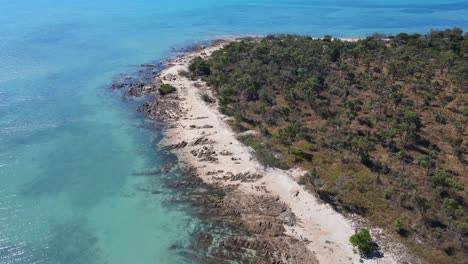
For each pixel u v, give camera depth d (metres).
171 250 63.06
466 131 93.88
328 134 93.50
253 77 128.88
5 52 183.00
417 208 67.44
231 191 77.06
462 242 60.41
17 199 74.75
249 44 169.62
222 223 68.88
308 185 76.12
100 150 93.25
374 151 86.19
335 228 65.75
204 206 73.38
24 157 89.44
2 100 123.12
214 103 118.81
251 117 105.38
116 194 76.88
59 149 93.44
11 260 60.56
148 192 77.56
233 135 97.12
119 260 61.12
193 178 81.75
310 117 103.94
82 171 84.44
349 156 83.62
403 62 139.25
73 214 71.12
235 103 113.62
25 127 104.69
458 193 70.88
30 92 130.88
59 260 60.94
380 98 109.56
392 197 70.69
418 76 128.00
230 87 122.25
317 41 173.50
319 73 129.50
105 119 110.88
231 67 144.00
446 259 58.00
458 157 83.19
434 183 72.88
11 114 112.81
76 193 77.00
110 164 87.31
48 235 66.00
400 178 74.75
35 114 113.31
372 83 122.06
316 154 85.62
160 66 165.75
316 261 59.44
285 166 82.06
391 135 88.31
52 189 78.06
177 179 81.75
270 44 172.88
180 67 159.88
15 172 83.38
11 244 63.81
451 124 97.56
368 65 142.38
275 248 62.50
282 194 74.94
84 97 127.81
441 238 61.44
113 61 172.88
